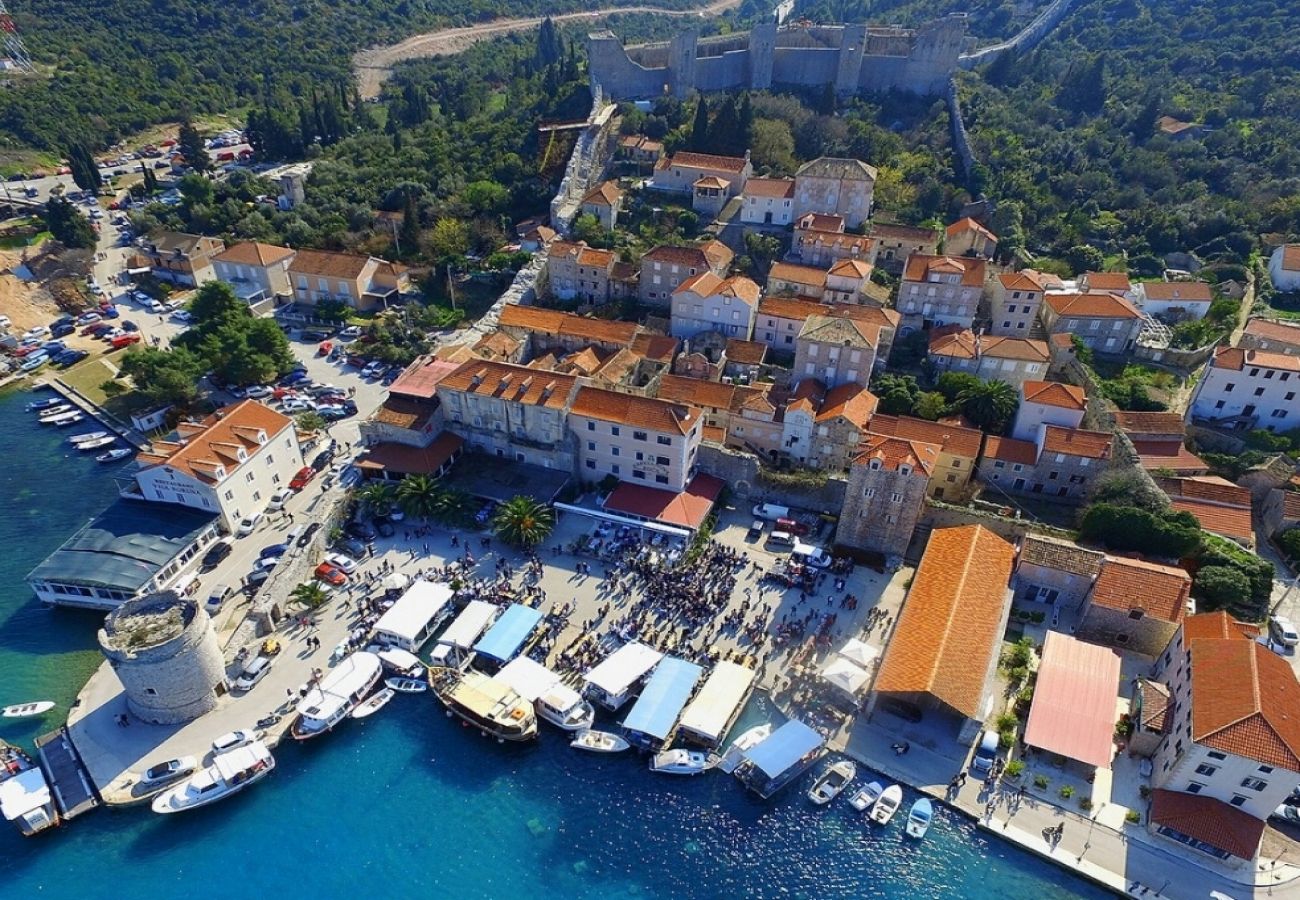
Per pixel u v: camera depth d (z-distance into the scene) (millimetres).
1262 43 181375
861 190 142000
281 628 82438
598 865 64375
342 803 68375
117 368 133000
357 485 99688
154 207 179625
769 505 99438
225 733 72188
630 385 110812
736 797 68938
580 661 78750
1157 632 78375
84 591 83750
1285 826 65000
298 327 145125
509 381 101375
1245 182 147750
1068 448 96312
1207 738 61188
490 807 68312
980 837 65438
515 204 166375
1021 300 120562
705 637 81562
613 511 97312
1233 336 118062
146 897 61781
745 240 143125
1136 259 140000
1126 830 65000
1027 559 84125
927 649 72625
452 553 92562
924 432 101875
